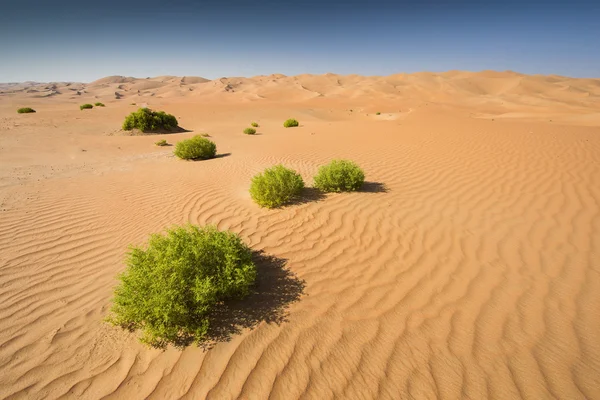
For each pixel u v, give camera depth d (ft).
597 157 29.43
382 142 43.55
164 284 10.53
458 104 247.50
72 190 27.73
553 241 16.52
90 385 9.30
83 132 74.95
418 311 12.00
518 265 14.66
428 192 23.76
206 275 11.42
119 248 17.53
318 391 8.88
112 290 13.78
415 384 9.07
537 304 12.11
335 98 290.56
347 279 14.08
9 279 14.80
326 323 11.37
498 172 27.27
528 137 39.58
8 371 9.87
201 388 9.00
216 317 11.50
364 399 8.68
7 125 78.38
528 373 9.29
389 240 17.22
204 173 32.27
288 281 13.88
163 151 52.49
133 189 27.53
